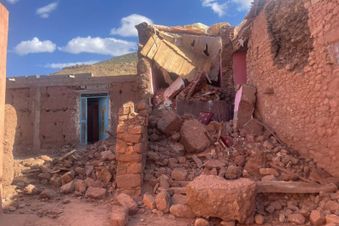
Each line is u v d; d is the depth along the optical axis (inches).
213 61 762.2
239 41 547.5
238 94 504.4
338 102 299.3
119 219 262.7
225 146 406.9
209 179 287.6
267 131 418.9
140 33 757.3
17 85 698.2
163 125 438.0
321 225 254.4
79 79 692.1
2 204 306.5
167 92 682.2
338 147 300.2
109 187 351.6
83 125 692.7
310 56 343.0
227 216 265.7
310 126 342.3
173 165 380.8
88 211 298.7
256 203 291.4
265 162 352.8
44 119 685.3
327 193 284.2
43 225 267.4
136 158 335.9
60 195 346.3
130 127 341.4
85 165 408.5
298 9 366.0
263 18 447.8
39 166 419.5
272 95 424.5
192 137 414.0
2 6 281.1
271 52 423.8
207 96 633.0
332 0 303.4
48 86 693.9
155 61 716.0
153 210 295.9
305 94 351.3
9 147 356.8
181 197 315.3
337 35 295.9
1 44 279.1
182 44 784.9
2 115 285.1
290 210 280.8
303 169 331.0
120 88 682.8
